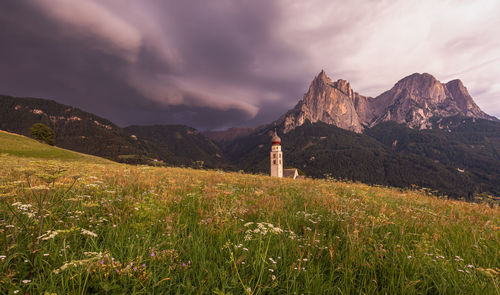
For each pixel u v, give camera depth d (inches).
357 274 112.7
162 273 102.2
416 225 187.5
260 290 95.7
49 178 122.7
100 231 137.8
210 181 391.5
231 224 160.9
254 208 210.7
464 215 251.3
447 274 111.1
